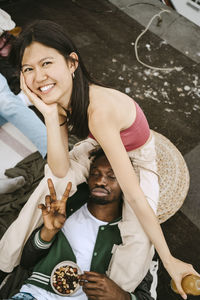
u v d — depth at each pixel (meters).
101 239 1.46
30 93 1.31
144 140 1.54
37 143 2.25
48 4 3.74
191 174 2.47
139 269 1.40
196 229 2.20
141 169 1.63
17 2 3.70
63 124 1.51
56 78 1.11
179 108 2.90
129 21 3.67
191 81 3.12
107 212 1.49
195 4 3.64
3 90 2.14
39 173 2.14
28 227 1.56
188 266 1.29
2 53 2.75
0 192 1.95
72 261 1.44
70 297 1.39
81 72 1.21
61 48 1.10
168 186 2.03
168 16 3.76
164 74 3.16
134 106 1.37
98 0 3.88
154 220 1.24
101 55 3.28
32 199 1.56
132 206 1.25
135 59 3.28
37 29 1.07
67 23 3.56
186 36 3.57
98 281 1.31
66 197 1.37
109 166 1.48
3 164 2.19
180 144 2.66
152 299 1.45
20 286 1.52
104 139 1.19
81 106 1.24
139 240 1.41
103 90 1.24
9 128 2.36
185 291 1.25
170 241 2.13
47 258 1.46
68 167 1.55
